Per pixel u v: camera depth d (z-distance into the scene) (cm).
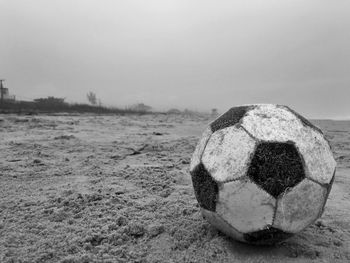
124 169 84
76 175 80
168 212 57
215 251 46
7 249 46
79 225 53
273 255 45
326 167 43
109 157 99
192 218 55
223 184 42
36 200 63
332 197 69
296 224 43
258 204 41
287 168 41
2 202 62
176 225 53
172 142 125
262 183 41
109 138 135
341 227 54
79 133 147
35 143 117
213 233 50
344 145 130
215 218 45
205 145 46
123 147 114
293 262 44
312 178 42
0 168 84
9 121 181
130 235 50
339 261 45
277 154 41
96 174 80
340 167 95
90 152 106
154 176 77
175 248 47
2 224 53
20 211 58
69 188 70
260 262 44
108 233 50
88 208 58
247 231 43
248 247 46
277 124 43
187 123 218
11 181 75
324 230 53
